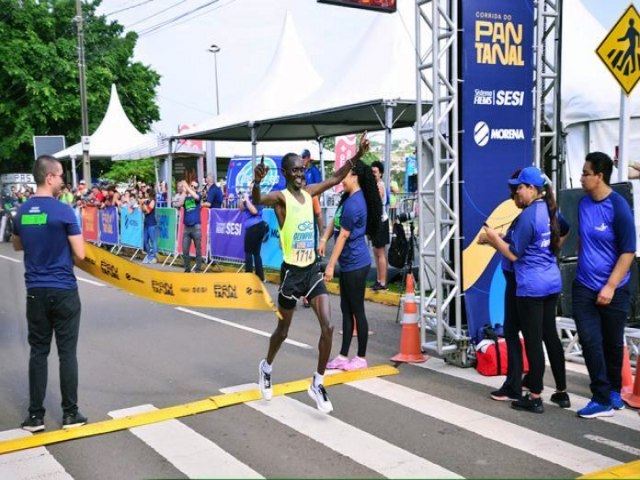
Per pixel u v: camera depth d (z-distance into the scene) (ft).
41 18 122.83
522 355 17.52
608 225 15.71
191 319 30.25
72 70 120.26
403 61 39.70
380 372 20.35
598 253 15.90
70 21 130.11
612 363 16.57
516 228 16.24
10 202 83.61
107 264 18.25
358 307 20.59
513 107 21.31
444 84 20.66
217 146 80.33
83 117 92.32
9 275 48.24
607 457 13.76
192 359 22.79
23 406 18.07
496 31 20.75
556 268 16.48
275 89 54.95
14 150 119.75
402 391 18.62
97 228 66.03
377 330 26.81
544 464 13.43
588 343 16.08
